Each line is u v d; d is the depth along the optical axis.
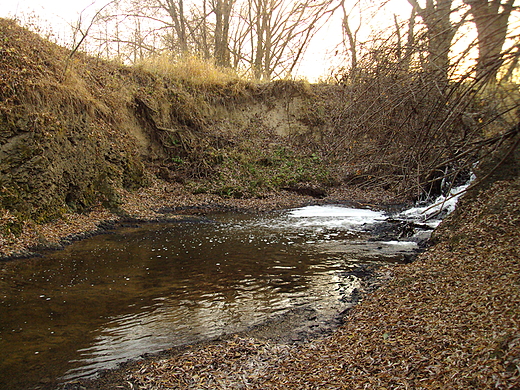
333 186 21.05
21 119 11.38
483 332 4.56
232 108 24.12
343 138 5.52
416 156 4.68
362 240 12.05
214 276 8.59
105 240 11.58
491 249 8.02
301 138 23.64
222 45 26.19
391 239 12.12
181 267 9.20
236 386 4.46
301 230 13.48
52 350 5.41
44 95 12.49
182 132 21.02
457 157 4.18
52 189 11.97
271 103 24.69
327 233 13.03
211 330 6.03
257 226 14.14
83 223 12.59
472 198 10.41
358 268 9.12
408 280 7.51
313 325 6.17
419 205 16.19
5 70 11.56
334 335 5.70
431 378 3.95
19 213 10.68
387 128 5.12
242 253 10.46
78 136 13.84
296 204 18.92
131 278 8.40
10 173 10.84
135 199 16.19
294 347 5.41
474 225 9.41
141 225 13.65
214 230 13.31
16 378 4.74
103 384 4.60
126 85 19.27
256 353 5.23
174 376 4.72
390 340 5.06
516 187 9.52
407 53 4.54
